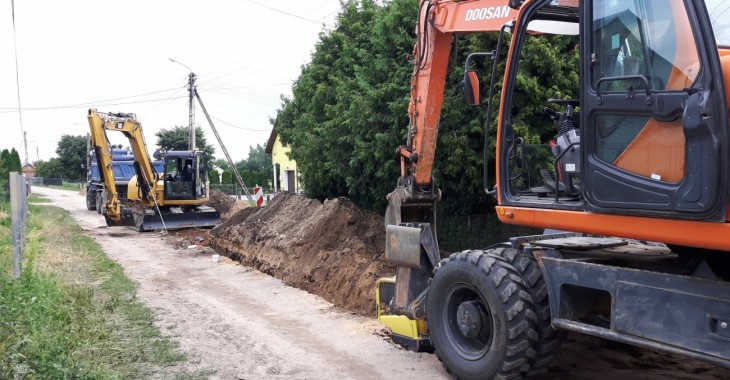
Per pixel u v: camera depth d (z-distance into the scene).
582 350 6.21
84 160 66.06
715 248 3.72
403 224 6.61
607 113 4.25
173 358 6.43
